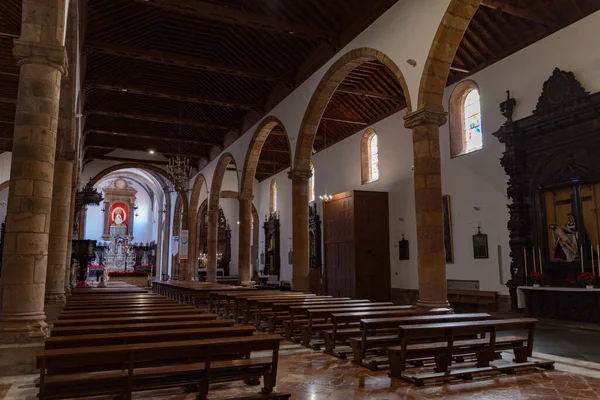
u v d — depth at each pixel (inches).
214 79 773.9
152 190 1604.3
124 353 180.2
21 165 271.1
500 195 557.9
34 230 269.7
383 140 780.0
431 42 408.2
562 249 488.4
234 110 884.0
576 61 472.1
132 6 552.1
